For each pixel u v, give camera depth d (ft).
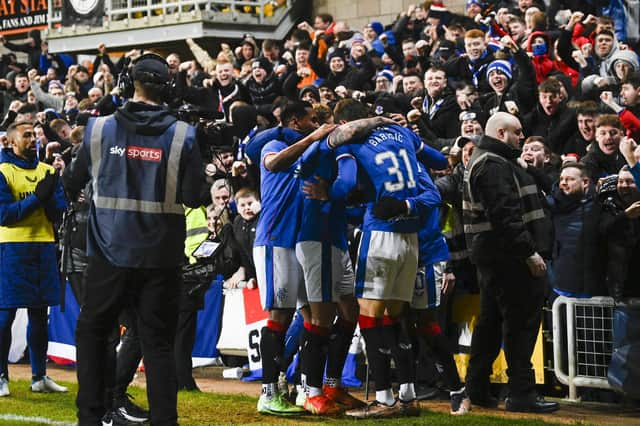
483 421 39.42
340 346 42.63
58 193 50.49
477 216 42.65
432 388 47.24
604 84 55.42
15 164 49.85
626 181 43.47
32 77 92.58
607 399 46.11
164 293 33.42
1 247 49.08
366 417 40.70
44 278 49.75
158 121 33.65
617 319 43.52
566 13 71.15
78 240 49.83
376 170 39.70
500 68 56.85
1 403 45.91
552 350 47.26
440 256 42.37
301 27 87.81
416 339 47.19
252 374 54.70
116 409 40.32
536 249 42.27
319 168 40.63
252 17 102.42
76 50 109.60
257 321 54.85
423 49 71.67
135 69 34.27
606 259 44.68
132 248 32.91
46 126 70.69
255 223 54.13
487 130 42.63
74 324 61.00
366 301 40.60
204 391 50.49
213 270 50.67
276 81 74.49
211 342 57.77
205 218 54.29
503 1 76.79
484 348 43.98
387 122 40.70
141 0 106.93
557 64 63.77
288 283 41.81
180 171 33.55
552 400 46.26
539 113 55.06
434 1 81.15
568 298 45.60
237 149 61.05
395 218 39.40
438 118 58.13
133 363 40.40
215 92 73.97
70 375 57.88
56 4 113.50
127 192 33.22
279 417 41.45
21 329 63.62
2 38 108.68
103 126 33.71
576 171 44.80
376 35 82.79
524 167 43.98
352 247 49.19
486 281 43.14
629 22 69.92
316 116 42.65
